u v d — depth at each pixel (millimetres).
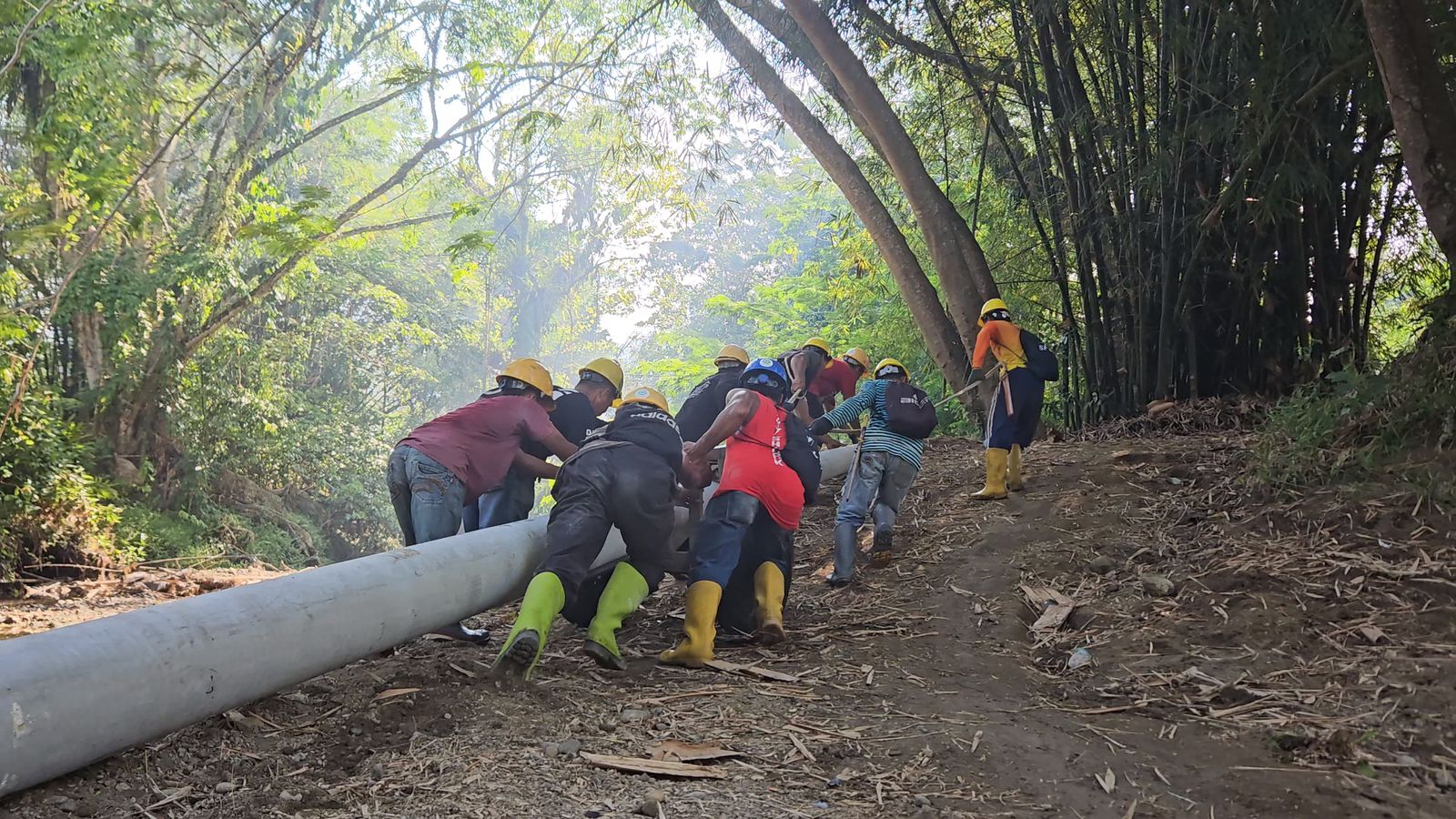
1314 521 5461
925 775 3225
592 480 4547
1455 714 3486
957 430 15562
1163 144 9062
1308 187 8312
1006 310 7551
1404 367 6109
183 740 3389
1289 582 4895
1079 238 10141
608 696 4012
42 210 11109
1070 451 8484
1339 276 9109
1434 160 5738
